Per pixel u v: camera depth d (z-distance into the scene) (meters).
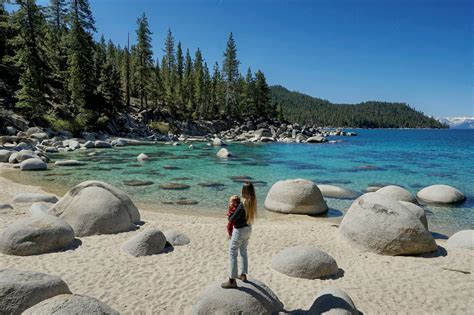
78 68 50.09
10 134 37.31
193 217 13.38
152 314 5.69
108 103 58.62
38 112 40.91
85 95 53.47
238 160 31.56
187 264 7.91
